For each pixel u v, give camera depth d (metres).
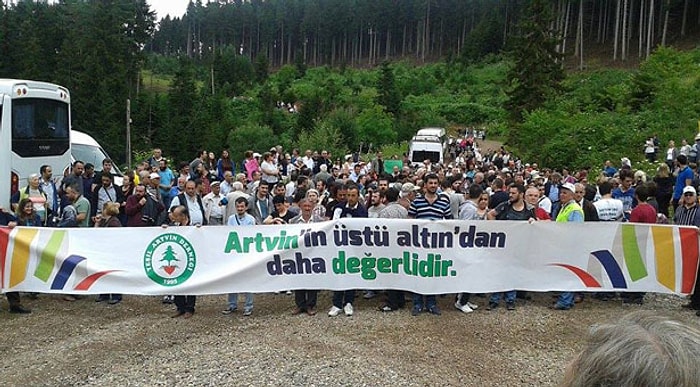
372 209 10.44
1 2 82.31
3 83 13.14
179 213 9.07
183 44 161.88
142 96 53.78
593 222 9.11
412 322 8.41
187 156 48.34
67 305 9.22
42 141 14.02
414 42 140.88
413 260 8.85
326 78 99.38
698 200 9.95
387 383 6.27
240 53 158.38
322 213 9.97
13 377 6.50
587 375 1.33
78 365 6.79
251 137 50.22
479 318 8.63
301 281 8.82
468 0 133.38
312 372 6.51
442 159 35.47
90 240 8.93
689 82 39.69
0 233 8.84
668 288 9.20
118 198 12.66
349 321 8.45
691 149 24.47
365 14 141.50
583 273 9.13
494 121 69.44
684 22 77.31
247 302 8.80
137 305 9.26
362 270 8.85
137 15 89.00
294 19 153.38
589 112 41.19
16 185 13.16
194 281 8.75
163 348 7.35
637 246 9.18
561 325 8.36
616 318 1.45
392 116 64.81
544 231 9.06
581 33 85.75
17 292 8.84
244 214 9.32
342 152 46.06
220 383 6.26
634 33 87.12
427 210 9.17
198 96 65.88
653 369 1.23
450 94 83.44
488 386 6.30
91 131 49.69
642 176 14.40
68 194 10.34
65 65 60.00
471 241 8.91
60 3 94.44
